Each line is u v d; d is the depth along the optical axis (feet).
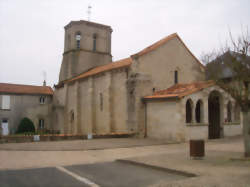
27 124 107.34
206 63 40.68
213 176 25.50
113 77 82.74
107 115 81.56
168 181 25.66
